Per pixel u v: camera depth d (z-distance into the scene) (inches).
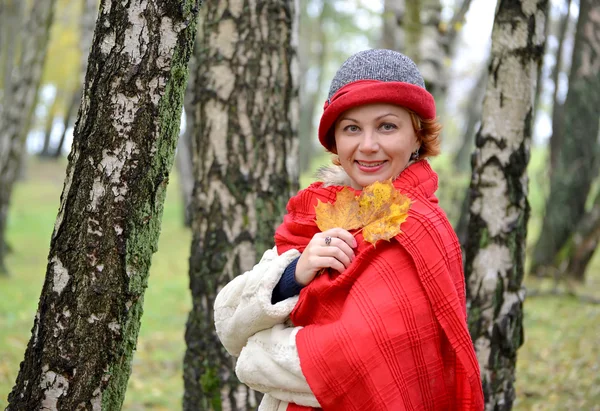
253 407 127.6
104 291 71.3
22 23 477.4
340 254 65.6
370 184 68.8
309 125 840.3
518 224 110.0
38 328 72.9
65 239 71.6
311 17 865.5
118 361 73.3
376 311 62.7
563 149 354.6
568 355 228.5
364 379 61.9
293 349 65.5
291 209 77.5
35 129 1247.5
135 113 70.6
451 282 65.3
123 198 70.9
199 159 130.6
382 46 405.4
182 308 319.3
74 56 909.2
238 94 128.0
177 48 71.5
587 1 338.3
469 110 737.0
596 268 407.8
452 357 65.7
